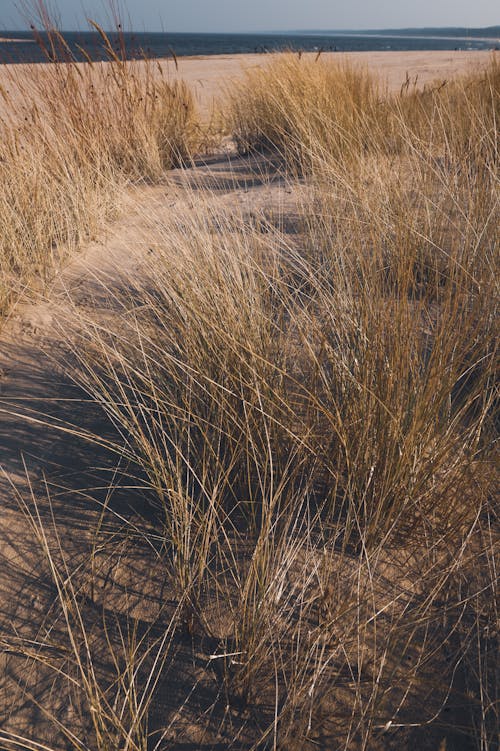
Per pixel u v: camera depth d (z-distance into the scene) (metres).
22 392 2.20
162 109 6.71
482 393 1.95
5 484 1.75
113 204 3.92
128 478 1.81
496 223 2.59
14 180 3.56
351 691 1.23
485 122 3.99
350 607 1.38
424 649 1.31
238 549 1.55
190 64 22.20
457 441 1.72
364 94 6.28
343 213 2.83
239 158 6.71
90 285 3.05
